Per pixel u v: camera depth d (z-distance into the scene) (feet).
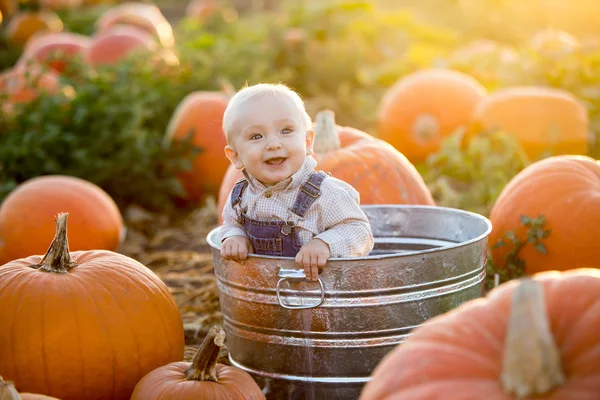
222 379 8.86
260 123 9.42
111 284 9.77
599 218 11.96
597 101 23.22
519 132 20.10
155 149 21.06
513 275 12.70
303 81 32.94
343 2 35.73
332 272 9.02
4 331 9.27
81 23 46.83
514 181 13.10
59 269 9.85
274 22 36.88
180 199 21.91
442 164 20.93
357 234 9.62
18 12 47.78
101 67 25.21
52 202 15.65
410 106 23.15
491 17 42.65
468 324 6.65
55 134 20.98
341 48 33.30
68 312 9.36
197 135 21.17
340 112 30.63
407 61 32.83
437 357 6.43
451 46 37.78
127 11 39.58
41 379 9.26
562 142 20.06
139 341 9.68
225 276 9.79
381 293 9.08
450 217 11.46
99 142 21.17
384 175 13.24
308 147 9.93
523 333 5.86
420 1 50.31
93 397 9.52
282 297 9.29
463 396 6.05
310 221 9.74
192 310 13.88
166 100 24.35
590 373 6.00
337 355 9.30
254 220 9.91
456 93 22.99
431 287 9.27
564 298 6.63
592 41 25.66
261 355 9.69
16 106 22.11
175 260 17.38
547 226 12.24
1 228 15.51
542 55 24.85
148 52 25.84
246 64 30.91
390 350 9.30
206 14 49.21
